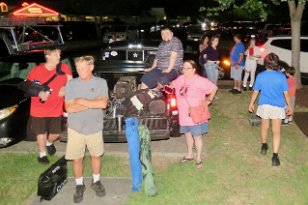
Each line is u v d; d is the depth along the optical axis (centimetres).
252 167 613
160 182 566
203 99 573
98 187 528
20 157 666
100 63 786
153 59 773
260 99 620
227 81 1328
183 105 579
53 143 717
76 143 497
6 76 790
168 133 638
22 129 713
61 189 554
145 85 694
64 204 514
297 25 1127
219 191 539
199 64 1037
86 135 496
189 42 1948
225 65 1688
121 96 666
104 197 528
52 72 595
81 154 507
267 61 602
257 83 613
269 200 520
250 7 1053
